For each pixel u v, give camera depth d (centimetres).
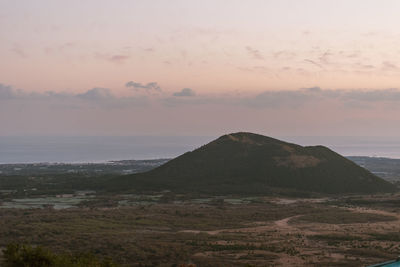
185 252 6638
